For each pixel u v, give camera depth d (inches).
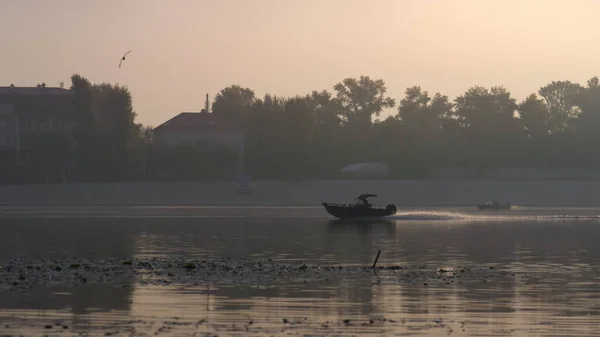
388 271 3127.5
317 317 2159.2
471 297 2495.1
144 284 2709.2
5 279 2797.7
